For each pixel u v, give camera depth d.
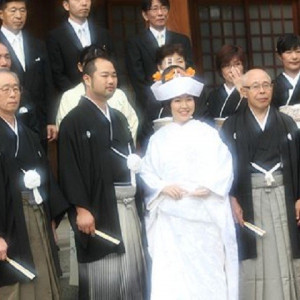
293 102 6.19
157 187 5.18
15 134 4.89
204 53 9.04
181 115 5.28
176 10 8.14
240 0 9.17
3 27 6.14
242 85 5.50
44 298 4.91
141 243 5.27
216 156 5.21
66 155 5.09
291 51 6.18
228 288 5.15
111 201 5.10
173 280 5.11
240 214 5.35
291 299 5.37
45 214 4.97
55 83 6.47
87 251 5.10
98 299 5.13
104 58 5.23
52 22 8.66
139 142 6.01
